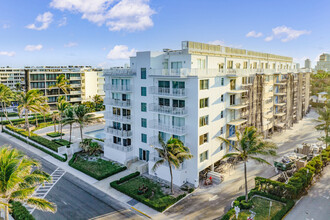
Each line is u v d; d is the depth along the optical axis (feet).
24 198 69.51
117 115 150.30
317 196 107.34
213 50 137.59
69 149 160.15
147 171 133.39
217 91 127.75
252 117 163.22
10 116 291.99
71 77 335.88
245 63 167.63
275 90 201.98
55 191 113.60
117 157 147.02
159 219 92.27
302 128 219.61
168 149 104.01
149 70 127.85
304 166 127.85
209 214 95.04
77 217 93.76
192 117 115.14
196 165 116.47
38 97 209.56
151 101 131.13
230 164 138.10
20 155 76.54
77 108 166.91
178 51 133.08
